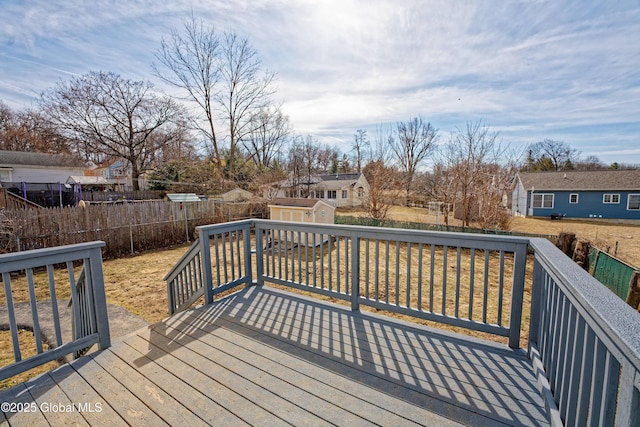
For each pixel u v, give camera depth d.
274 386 1.88
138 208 9.80
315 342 2.39
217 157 18.73
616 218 18.98
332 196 26.56
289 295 3.37
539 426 1.53
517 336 2.22
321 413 1.66
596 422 0.98
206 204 12.27
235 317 2.85
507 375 1.94
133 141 18.19
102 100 16.31
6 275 1.84
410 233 2.59
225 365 2.11
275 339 2.45
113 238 9.14
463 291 5.64
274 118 20.31
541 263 1.82
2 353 3.55
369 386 1.87
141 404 1.74
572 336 1.34
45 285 6.34
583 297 1.04
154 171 20.39
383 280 6.18
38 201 16.62
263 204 14.69
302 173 22.31
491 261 8.41
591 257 7.96
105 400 1.78
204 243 3.16
